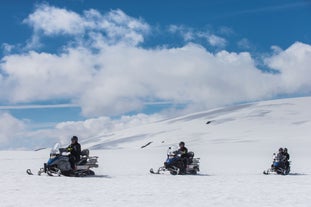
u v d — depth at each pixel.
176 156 25.55
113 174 25.42
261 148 84.31
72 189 17.11
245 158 50.28
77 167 22.72
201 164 37.62
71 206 12.94
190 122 154.00
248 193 16.56
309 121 123.06
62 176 22.59
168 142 127.31
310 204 13.87
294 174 27.38
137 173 26.44
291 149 78.31
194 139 122.56
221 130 128.50
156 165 35.34
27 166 32.91
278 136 105.94
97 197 14.93
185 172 25.70
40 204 13.24
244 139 107.50
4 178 21.28
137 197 15.08
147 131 156.50
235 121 138.62
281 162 26.69
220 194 16.17
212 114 161.12
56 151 22.81
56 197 14.80
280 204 13.84
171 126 154.38
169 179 22.16
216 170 29.95
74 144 22.84
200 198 15.02
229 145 97.31
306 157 53.50
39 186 18.02
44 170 22.91
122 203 13.66
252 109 154.12
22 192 16.06
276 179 23.02
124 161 42.62
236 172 28.20
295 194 16.38
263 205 13.61
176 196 15.47
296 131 111.25
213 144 104.69
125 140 150.88
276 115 138.12
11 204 13.21
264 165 36.12
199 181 21.23
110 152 81.44
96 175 24.25
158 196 15.41
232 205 13.55
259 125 126.75
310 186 19.41
